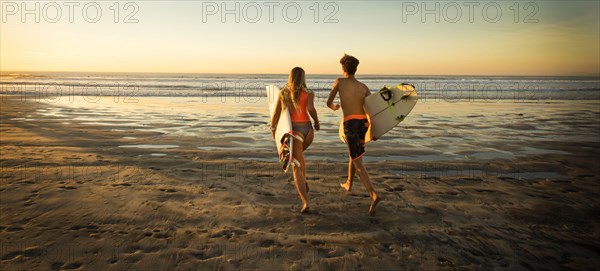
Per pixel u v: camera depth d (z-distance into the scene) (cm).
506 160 623
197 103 1731
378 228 346
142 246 300
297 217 371
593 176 532
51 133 847
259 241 314
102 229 331
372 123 421
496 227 350
